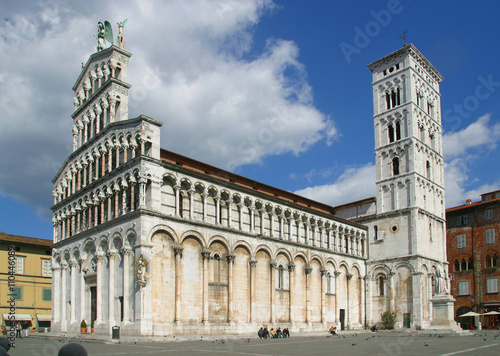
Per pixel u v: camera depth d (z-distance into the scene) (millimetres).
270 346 39219
